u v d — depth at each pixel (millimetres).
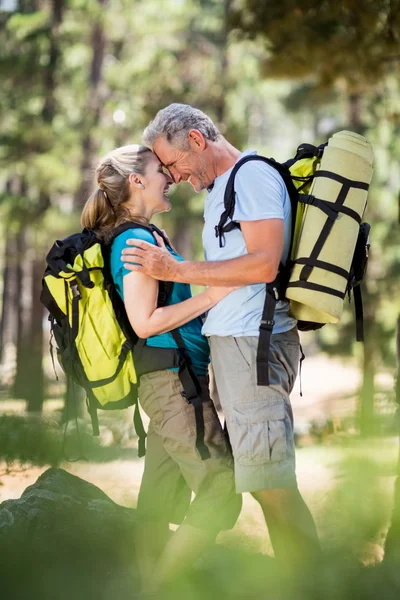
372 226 33250
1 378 51000
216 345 6539
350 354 35875
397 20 13195
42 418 24922
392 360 32594
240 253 6418
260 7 13938
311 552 6316
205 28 38688
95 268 6441
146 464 7289
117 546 7730
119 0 37219
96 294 6461
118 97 35969
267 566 6535
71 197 39188
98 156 34375
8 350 68562
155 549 7176
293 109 34188
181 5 38844
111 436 24531
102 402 6672
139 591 6738
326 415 28500
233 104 35906
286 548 6316
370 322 32969
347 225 6219
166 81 35094
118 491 14102
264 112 57938
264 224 6215
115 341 6500
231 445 6516
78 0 35688
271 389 6363
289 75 14180
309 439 22703
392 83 17922
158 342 6590
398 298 32875
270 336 6312
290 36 13734
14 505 8219
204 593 6527
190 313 6422
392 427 11734
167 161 6801
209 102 34469
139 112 34125
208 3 39031
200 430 6488
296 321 6715
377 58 13602
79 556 7430
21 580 6902
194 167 6715
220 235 6465
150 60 36469
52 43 36469
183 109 6707
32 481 14977
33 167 32500
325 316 6477
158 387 6645
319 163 6559
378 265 33688
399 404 9789
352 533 7684
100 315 6465
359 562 6789
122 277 6504
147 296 6422
